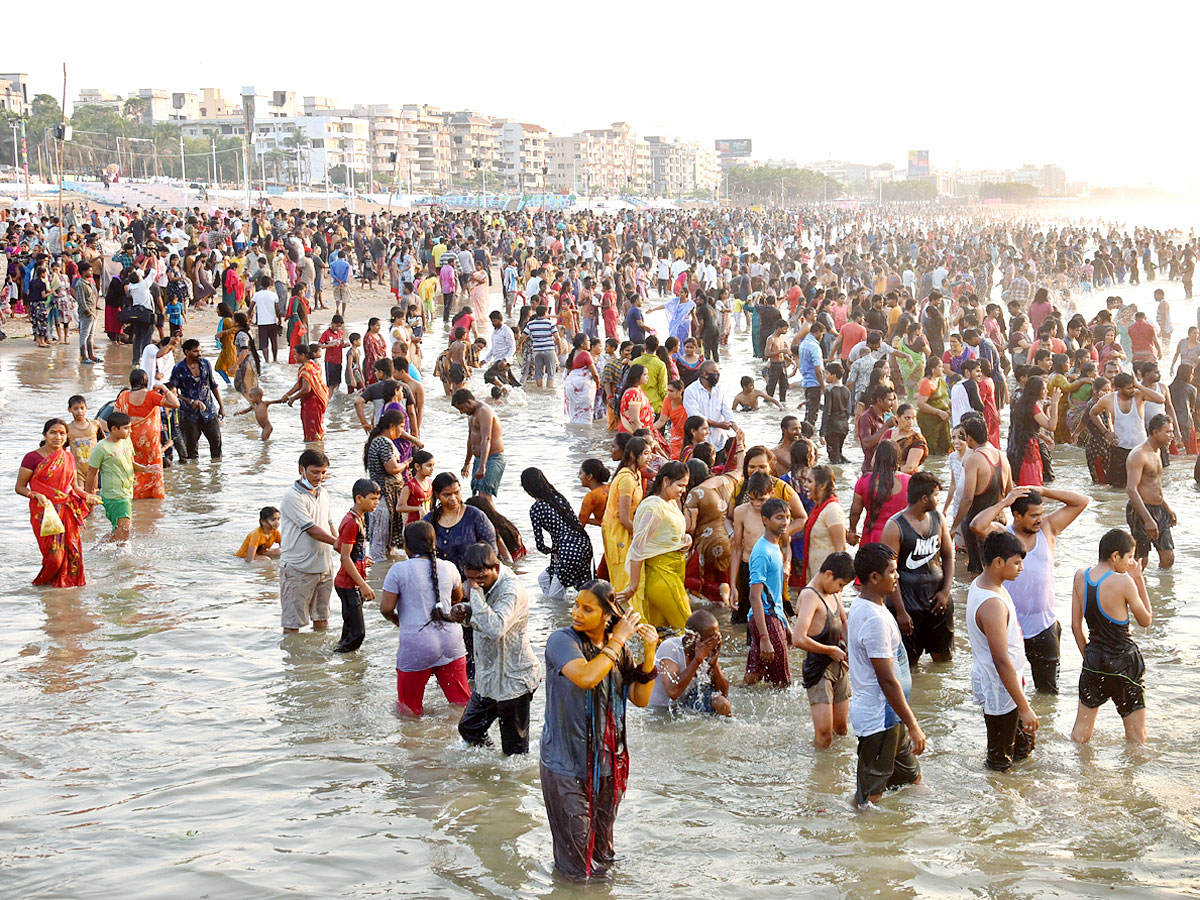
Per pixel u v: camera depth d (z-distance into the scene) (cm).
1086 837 607
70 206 5588
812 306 2600
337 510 1326
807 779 690
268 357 2664
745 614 978
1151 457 1091
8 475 1523
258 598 1059
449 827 629
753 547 869
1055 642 813
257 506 1387
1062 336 2052
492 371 2122
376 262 4650
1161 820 625
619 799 587
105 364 2511
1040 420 1245
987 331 2117
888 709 642
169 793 670
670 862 588
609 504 949
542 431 1873
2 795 665
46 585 1078
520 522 1305
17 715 787
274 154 17550
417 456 1149
